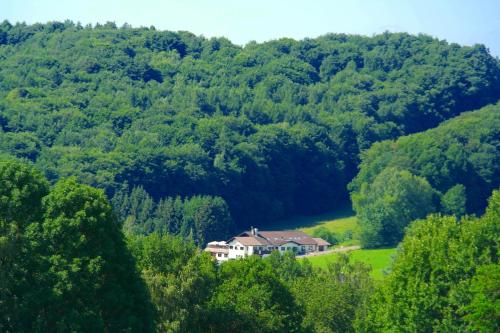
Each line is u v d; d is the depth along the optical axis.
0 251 150.75
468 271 193.50
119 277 172.75
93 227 168.50
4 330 156.88
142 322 172.88
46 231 164.62
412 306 198.50
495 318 160.38
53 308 160.25
